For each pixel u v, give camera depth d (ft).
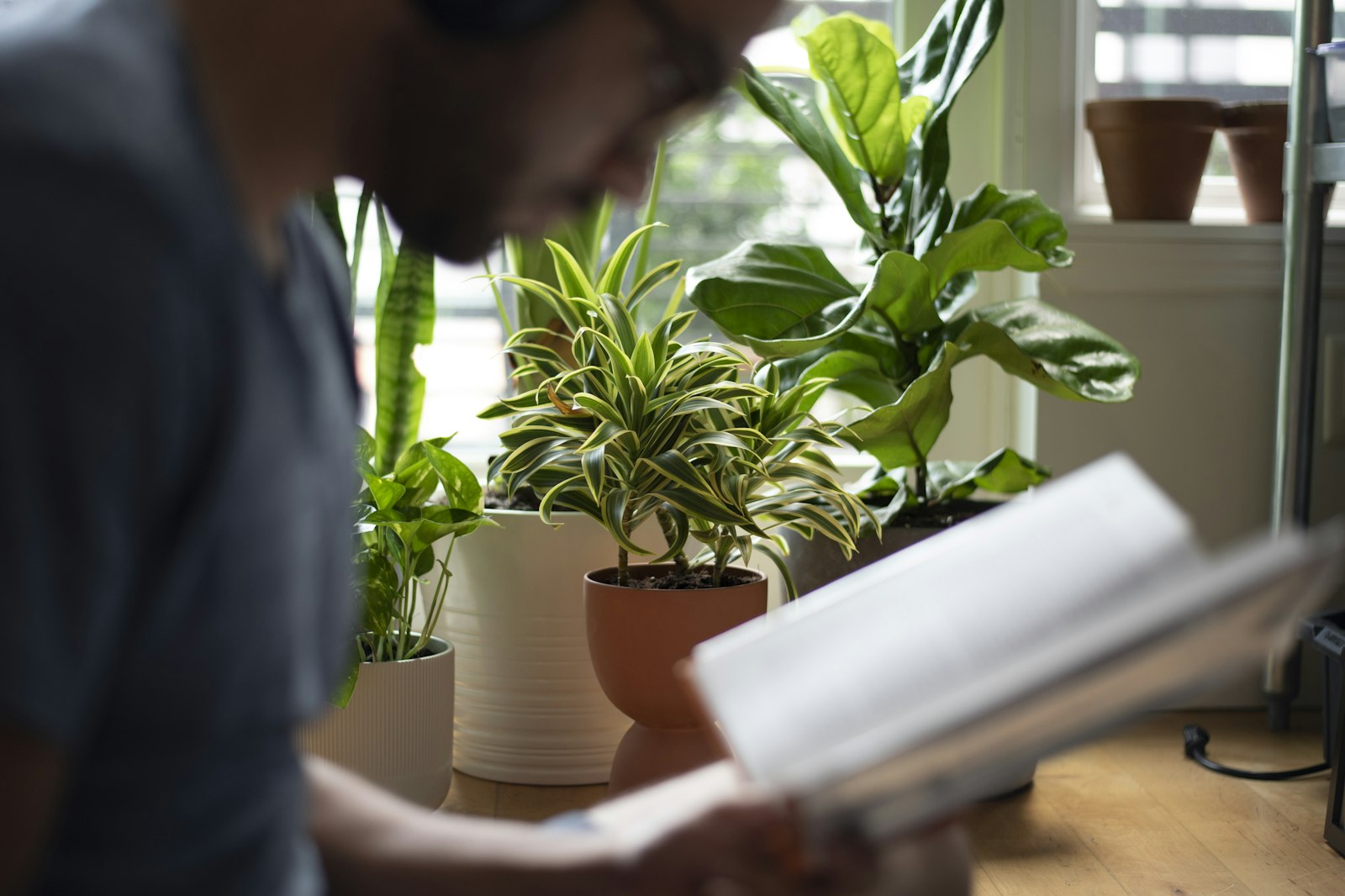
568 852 2.39
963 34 5.62
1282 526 5.92
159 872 1.76
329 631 2.10
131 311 1.35
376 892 2.43
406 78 1.62
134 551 1.44
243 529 1.60
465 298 6.81
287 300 1.83
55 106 1.37
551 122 1.63
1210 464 6.28
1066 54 6.26
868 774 1.77
